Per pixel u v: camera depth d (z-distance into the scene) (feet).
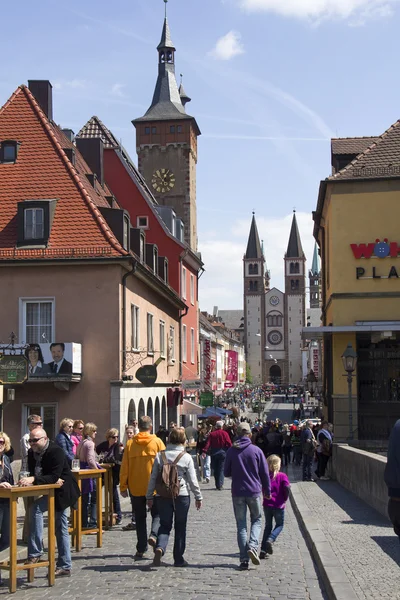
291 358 649.61
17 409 91.81
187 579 34.78
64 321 92.84
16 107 106.42
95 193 109.91
